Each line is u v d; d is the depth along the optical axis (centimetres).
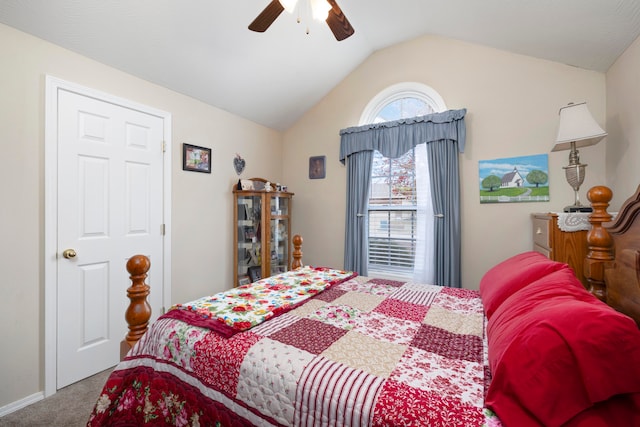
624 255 107
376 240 337
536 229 228
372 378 85
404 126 302
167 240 256
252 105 324
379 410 74
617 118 209
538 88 252
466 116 281
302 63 297
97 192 210
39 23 174
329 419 80
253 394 94
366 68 339
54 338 188
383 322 130
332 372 89
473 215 277
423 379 84
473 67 279
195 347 110
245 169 340
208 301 152
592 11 174
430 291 180
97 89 209
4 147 167
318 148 370
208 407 101
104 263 214
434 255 288
